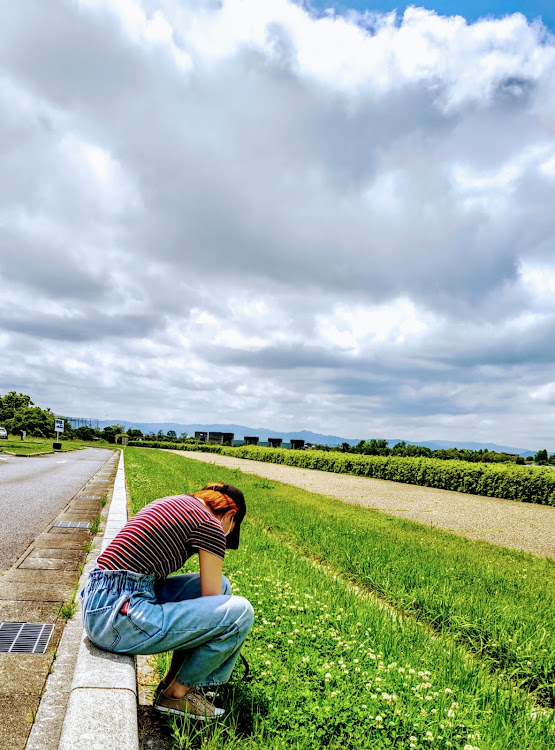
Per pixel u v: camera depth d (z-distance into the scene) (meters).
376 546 8.22
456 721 2.99
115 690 2.67
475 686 3.60
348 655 3.80
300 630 4.06
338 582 5.97
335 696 3.08
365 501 16.12
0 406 93.19
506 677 4.07
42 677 3.38
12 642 3.90
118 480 16.48
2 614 4.46
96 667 2.84
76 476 19.36
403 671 3.45
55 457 32.81
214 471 23.38
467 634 4.83
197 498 3.07
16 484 15.41
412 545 8.77
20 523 9.02
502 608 5.34
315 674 3.44
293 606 4.50
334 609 4.86
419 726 2.89
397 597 5.78
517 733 3.06
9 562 6.32
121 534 2.83
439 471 21.80
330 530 9.52
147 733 2.79
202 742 2.64
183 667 2.85
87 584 2.85
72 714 2.48
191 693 2.89
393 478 24.72
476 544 9.67
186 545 2.83
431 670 3.78
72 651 3.83
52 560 6.52
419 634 4.50
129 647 2.74
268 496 14.62
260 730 2.84
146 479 17.02
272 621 4.38
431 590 5.87
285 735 2.77
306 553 7.93
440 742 2.79
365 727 2.85
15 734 2.71
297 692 3.13
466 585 6.36
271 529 9.77
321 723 2.87
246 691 3.15
